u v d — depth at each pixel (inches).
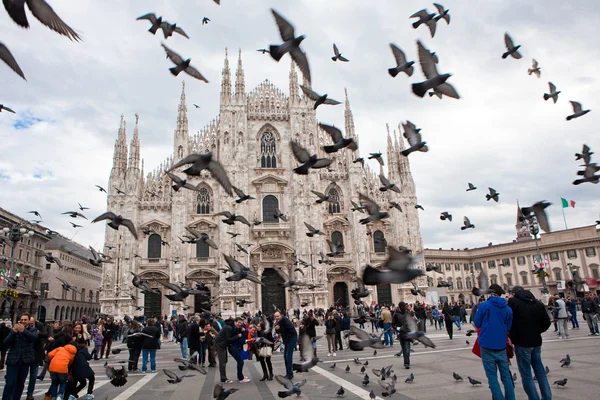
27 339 538.9
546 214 392.8
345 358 908.6
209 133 2805.1
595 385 505.0
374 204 497.4
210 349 920.3
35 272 3193.9
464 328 1616.6
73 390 548.7
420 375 642.2
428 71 427.5
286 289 2615.7
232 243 2541.8
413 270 264.1
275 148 2849.4
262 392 606.2
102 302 2397.9
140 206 2598.4
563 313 1020.5
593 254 3572.8
